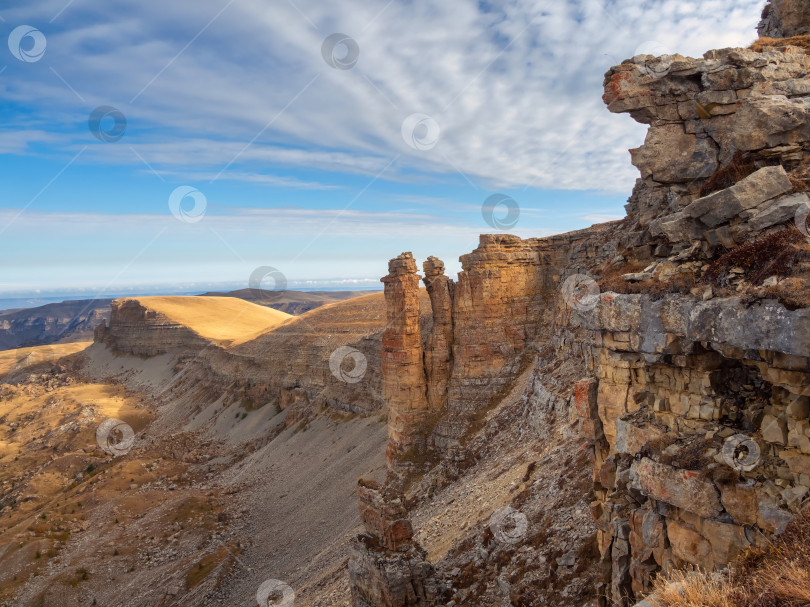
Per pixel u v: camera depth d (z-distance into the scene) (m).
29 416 172.62
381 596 27.62
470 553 30.69
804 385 10.98
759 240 13.05
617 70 18.78
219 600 60.12
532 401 48.78
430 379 65.94
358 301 166.00
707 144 17.58
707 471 12.23
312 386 130.38
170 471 117.69
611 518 15.84
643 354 14.66
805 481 11.04
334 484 83.75
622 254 19.62
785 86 16.83
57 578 69.81
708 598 10.15
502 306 64.44
